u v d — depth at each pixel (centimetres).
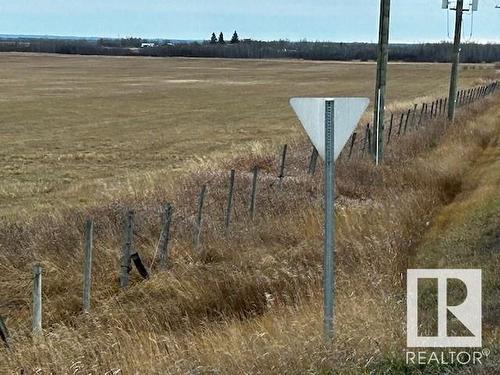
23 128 3894
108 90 7531
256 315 862
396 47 17662
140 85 8519
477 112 3481
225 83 9112
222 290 932
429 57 17225
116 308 895
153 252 1065
